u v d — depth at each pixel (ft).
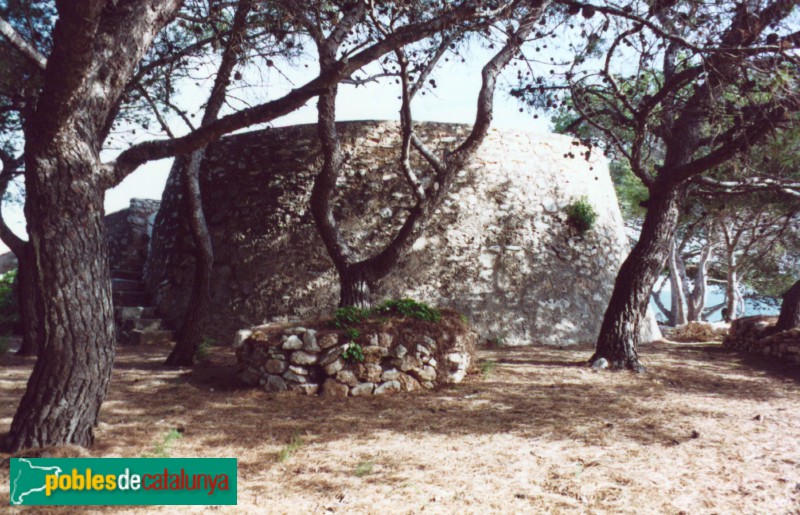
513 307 35.88
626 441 15.43
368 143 37.50
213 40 22.47
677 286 62.28
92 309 13.53
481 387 22.33
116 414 17.72
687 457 14.07
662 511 10.84
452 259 35.88
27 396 13.38
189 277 37.40
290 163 37.29
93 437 14.07
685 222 52.19
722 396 21.77
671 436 15.98
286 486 12.03
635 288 26.68
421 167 37.45
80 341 13.34
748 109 21.93
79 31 11.33
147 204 48.55
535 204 38.29
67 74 11.92
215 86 25.54
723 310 60.59
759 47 18.58
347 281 25.38
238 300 35.63
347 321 22.07
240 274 36.06
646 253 26.73
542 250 37.60
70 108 12.53
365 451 14.46
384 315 23.32
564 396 20.92
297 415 18.12
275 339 21.66
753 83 20.16
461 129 38.37
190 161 26.71
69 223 13.14
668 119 27.07
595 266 39.19
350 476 12.62
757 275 63.87
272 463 13.51
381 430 16.46
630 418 17.90
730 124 24.31
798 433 16.55
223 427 16.62
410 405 19.51
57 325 13.15
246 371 22.00
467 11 16.26
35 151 12.90
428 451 14.47
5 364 26.25
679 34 20.25
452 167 25.46
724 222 52.90
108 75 13.82
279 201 36.65
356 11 23.86
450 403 19.83
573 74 23.22
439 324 23.39
